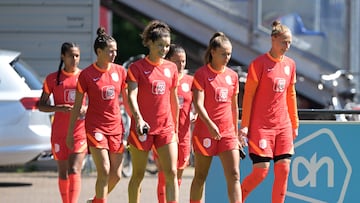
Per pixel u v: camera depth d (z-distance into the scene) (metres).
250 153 28.23
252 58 52.69
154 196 37.38
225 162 27.80
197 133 28.22
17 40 48.97
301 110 30.88
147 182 42.81
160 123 27.61
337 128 30.41
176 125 28.14
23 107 39.25
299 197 30.55
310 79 52.59
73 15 49.09
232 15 52.56
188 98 30.84
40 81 40.75
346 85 52.50
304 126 30.47
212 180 30.53
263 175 28.14
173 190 27.48
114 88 28.31
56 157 30.72
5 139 38.97
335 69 52.56
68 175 30.33
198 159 28.36
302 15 52.44
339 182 30.47
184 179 43.44
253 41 52.25
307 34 52.44
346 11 52.41
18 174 46.56
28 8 48.94
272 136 28.03
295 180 30.55
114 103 28.36
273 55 28.14
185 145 30.77
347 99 51.81
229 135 27.80
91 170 46.69
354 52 52.34
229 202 28.95
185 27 52.94
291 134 28.39
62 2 48.97
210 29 52.75
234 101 28.16
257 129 28.02
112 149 28.36
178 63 30.83
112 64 28.58
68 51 30.62
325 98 52.75
